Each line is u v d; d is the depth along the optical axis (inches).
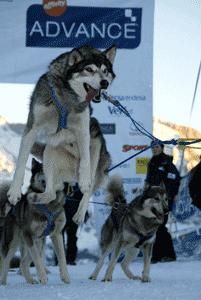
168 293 204.5
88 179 194.2
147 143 339.3
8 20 336.5
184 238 358.3
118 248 263.1
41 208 235.6
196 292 207.6
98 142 213.5
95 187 223.1
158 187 274.8
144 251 262.8
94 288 219.6
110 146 338.0
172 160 338.3
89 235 355.3
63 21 338.6
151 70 341.1
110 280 257.9
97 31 339.9
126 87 339.9
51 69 191.8
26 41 338.0
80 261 355.9
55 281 256.7
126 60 340.2
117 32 340.2
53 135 194.5
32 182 247.9
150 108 340.8
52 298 191.3
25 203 244.4
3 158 349.7
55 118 190.5
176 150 384.5
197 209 357.7
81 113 191.6
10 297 194.9
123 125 337.7
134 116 340.5
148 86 341.1
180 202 358.0
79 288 219.9
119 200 283.1
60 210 238.4
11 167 350.0
